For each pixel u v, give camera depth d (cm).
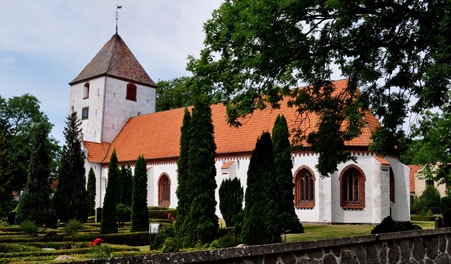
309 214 3628
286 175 2853
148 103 5850
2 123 4669
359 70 1802
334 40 1784
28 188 2953
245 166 3994
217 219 1992
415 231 1165
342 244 934
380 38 1745
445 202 3375
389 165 3541
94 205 4578
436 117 3472
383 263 1056
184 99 2041
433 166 4066
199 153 1980
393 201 3734
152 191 4722
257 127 4144
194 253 647
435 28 1516
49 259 1386
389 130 1980
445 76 1576
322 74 1936
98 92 5497
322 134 2000
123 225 3244
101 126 5397
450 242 1311
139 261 587
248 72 1661
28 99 6050
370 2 1608
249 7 1552
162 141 4881
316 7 1602
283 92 1803
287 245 800
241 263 718
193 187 1964
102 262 560
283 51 1570
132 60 5828
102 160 5253
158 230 2170
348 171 3591
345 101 2025
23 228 2369
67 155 3675
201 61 1706
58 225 3319
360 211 3525
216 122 4541
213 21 1705
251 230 1656
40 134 3025
